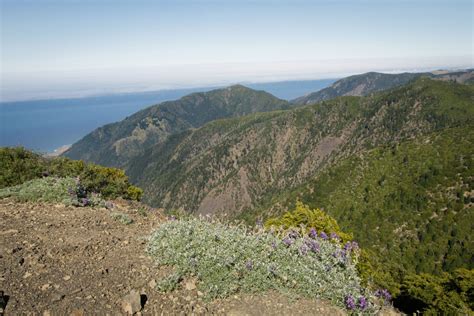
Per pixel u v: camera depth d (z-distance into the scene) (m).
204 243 7.53
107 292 5.82
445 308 12.65
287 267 7.17
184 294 6.16
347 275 7.88
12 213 9.03
